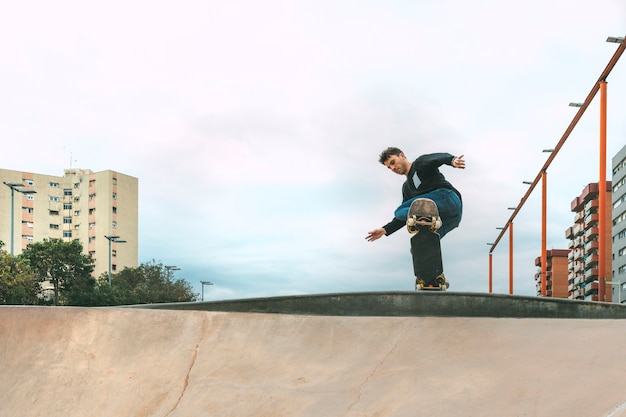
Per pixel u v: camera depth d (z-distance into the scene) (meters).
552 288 99.62
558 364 4.19
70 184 88.12
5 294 40.88
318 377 4.52
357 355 4.80
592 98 18.77
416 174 6.96
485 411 3.71
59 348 5.33
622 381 3.76
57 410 4.57
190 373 4.79
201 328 5.42
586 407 3.53
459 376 4.23
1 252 42.97
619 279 72.12
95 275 82.88
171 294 60.88
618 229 73.06
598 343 4.46
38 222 86.44
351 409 4.01
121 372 4.93
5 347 5.39
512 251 39.72
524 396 3.81
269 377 4.60
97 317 5.67
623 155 71.94
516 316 6.10
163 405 4.43
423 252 6.56
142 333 5.41
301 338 5.16
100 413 4.46
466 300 6.08
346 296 6.18
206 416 4.19
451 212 6.81
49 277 59.59
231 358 4.94
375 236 7.07
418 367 4.47
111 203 84.50
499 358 4.44
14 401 4.73
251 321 5.47
